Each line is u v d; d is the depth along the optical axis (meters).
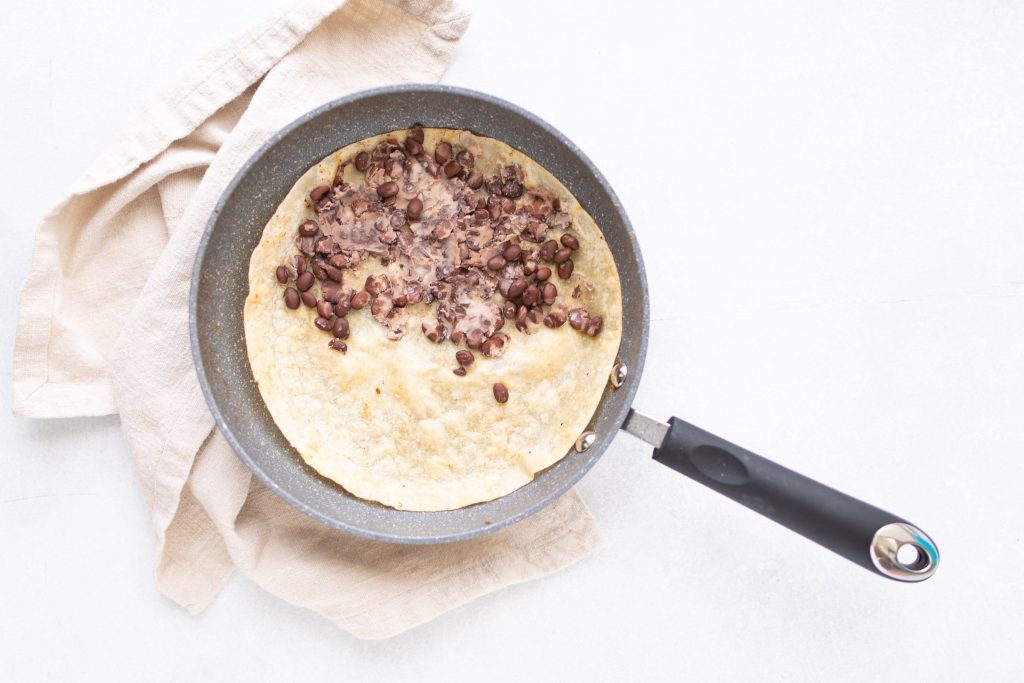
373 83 0.56
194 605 0.57
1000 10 0.59
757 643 0.59
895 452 0.59
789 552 0.59
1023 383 0.59
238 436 0.54
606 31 0.58
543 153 0.54
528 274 0.55
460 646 0.58
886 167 0.59
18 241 0.56
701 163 0.59
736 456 0.50
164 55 0.57
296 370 0.54
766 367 0.59
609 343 0.54
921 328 0.59
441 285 0.55
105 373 0.56
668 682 0.59
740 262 0.59
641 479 0.59
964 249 0.59
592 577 0.59
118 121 0.56
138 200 0.56
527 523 0.58
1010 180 0.59
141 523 0.57
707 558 0.59
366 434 0.55
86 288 0.56
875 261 0.59
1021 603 0.59
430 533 0.54
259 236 0.53
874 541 0.49
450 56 0.57
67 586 0.57
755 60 0.59
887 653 0.59
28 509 0.57
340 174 0.54
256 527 0.56
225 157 0.54
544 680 0.59
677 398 0.58
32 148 0.56
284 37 0.54
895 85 0.59
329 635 0.58
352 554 0.57
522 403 0.56
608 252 0.54
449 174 0.55
